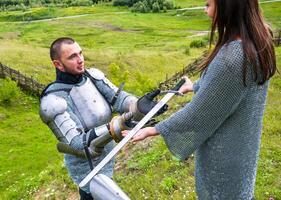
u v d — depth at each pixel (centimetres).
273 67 265
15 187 1130
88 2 15525
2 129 2384
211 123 264
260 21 263
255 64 254
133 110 311
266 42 260
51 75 3306
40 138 2261
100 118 389
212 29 273
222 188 288
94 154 358
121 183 788
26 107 2731
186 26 10062
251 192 300
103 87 411
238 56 254
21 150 2089
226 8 260
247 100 266
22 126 2434
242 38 257
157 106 283
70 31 9394
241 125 272
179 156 275
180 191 711
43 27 10019
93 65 3725
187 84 305
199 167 299
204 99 260
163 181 746
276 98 1339
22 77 2970
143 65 3897
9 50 3844
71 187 888
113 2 14400
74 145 357
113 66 2556
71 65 378
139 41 7994
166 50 6006
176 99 1382
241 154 278
